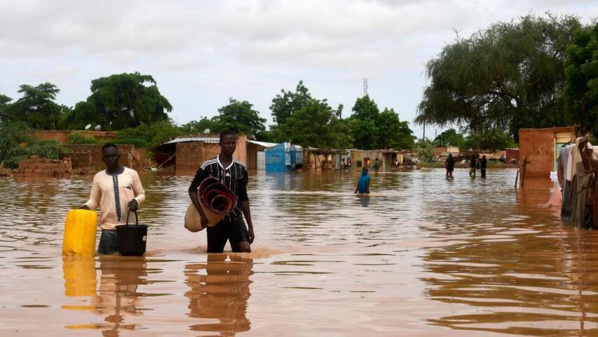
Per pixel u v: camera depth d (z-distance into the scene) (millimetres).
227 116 80312
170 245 9562
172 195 21906
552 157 29953
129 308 5246
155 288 6082
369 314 5039
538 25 44812
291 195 22203
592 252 8422
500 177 43344
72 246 8344
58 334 4457
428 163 90438
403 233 10891
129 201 8938
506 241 9633
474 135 48688
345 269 7176
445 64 45188
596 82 28547
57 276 6754
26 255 8422
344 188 27156
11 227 11984
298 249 8930
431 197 20875
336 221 13109
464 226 11906
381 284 6273
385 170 67000
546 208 15953
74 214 8391
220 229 8734
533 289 6008
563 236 10203
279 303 5430
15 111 81438
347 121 90625
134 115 87250
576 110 31391
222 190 8680
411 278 6594
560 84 44719
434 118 47219
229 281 6441
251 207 16906
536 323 4758
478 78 43250
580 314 5031
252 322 4789
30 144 51938
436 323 4762
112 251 8578
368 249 8883
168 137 63812
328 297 5664
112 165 9023
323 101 74438
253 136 81125
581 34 32312
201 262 7727
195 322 4785
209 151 57906
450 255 8227
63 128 84312
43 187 27078
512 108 45562
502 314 5039
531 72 44750
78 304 5391
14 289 6043
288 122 71812
